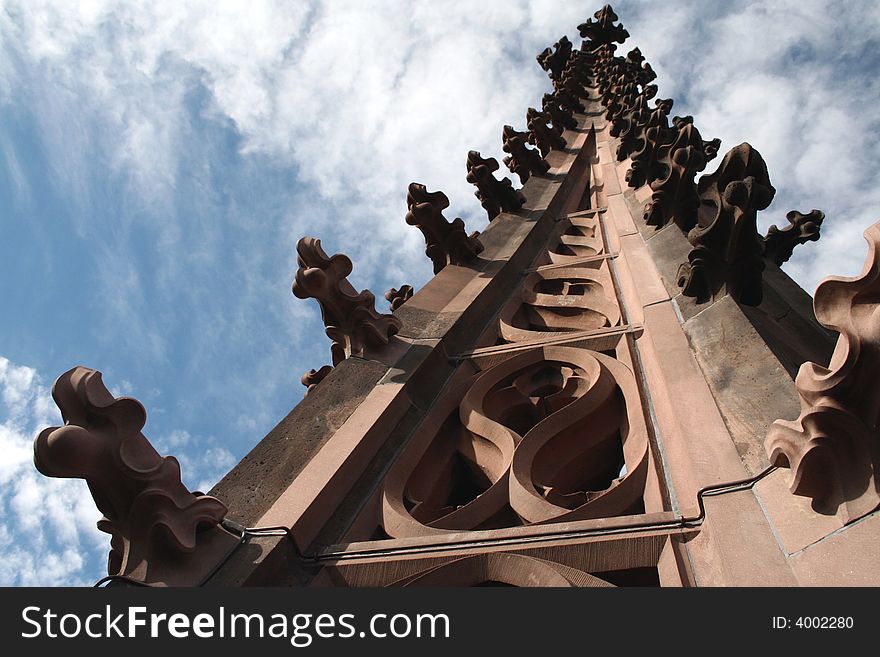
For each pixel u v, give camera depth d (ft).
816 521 11.98
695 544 14.03
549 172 58.70
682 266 22.26
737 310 19.76
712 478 14.53
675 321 21.71
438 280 33.58
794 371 16.92
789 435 12.26
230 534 16.39
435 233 37.11
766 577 11.70
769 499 13.28
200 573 15.19
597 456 20.35
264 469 19.60
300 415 22.13
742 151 22.27
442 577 15.03
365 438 20.20
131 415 15.74
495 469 20.76
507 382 24.52
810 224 34.35
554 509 16.48
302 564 16.48
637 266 29.01
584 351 23.61
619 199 43.16
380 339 25.91
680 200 31.83
